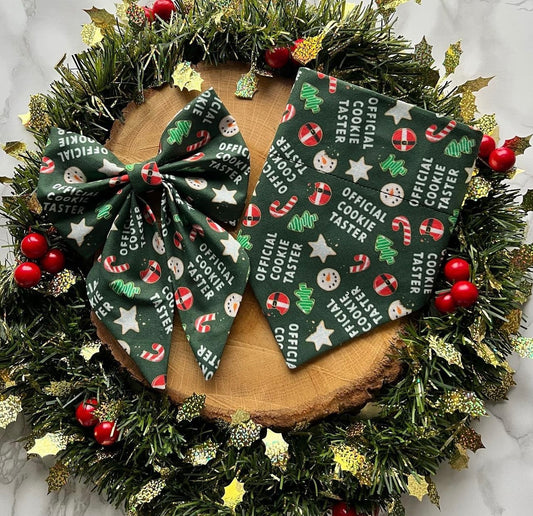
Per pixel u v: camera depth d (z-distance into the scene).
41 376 0.45
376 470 0.42
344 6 0.44
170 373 0.44
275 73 0.45
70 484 0.49
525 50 0.50
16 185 0.46
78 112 0.45
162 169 0.43
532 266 0.43
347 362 0.44
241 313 0.44
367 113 0.43
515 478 0.48
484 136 0.44
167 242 0.44
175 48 0.45
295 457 0.43
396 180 0.43
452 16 0.51
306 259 0.44
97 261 0.44
